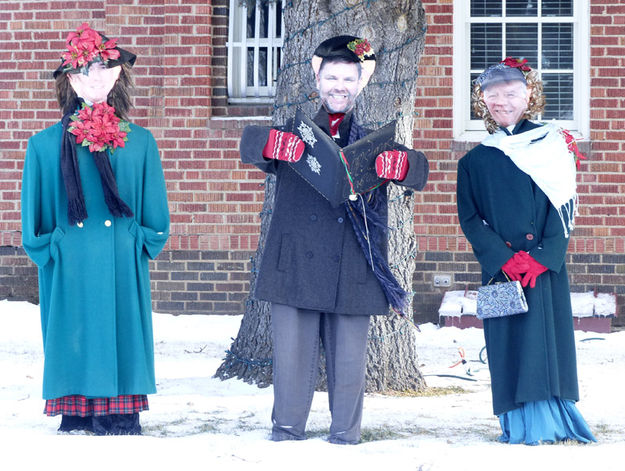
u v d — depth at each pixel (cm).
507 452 385
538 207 441
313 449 385
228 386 607
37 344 816
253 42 980
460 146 939
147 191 440
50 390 419
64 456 361
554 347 434
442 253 941
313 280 409
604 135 941
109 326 422
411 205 601
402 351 609
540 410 429
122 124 436
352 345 415
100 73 430
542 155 438
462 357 705
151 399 549
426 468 352
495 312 428
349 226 414
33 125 982
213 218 962
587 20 947
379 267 412
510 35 968
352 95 416
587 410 530
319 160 398
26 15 982
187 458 362
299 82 590
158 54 967
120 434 430
